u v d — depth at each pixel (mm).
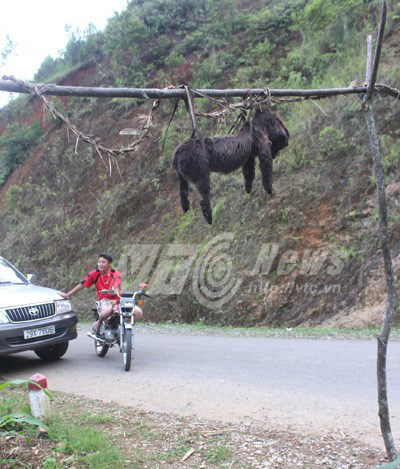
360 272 11469
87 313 15500
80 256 18016
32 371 7402
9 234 21391
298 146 14344
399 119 13117
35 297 7559
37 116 25484
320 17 18016
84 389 6215
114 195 18438
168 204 16781
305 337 9383
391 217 11742
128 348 7008
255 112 3881
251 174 4168
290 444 4102
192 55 21141
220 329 11094
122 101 21234
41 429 4375
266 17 20453
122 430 4520
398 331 9375
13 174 24359
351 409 5016
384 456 3818
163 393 5836
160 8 23734
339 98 14609
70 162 21484
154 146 18453
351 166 13125
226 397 5586
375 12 16719
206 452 3963
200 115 3693
